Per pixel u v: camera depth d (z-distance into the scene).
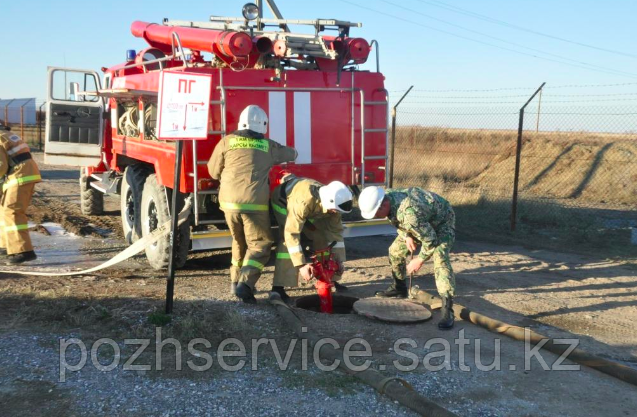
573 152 19.44
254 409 3.85
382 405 3.94
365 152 7.79
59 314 5.45
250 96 7.05
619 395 4.16
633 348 5.12
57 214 11.63
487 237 10.32
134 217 8.41
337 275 6.19
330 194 5.37
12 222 7.47
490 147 21.84
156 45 8.84
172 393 4.03
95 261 7.98
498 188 17.58
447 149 22.47
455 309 5.70
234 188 5.83
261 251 5.96
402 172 19.23
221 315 5.56
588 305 6.32
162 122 5.18
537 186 18.03
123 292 6.30
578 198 16.39
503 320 5.77
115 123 9.39
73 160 9.18
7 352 4.56
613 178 17.31
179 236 7.12
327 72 7.49
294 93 7.29
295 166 7.38
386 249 9.27
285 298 6.16
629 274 7.71
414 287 6.36
